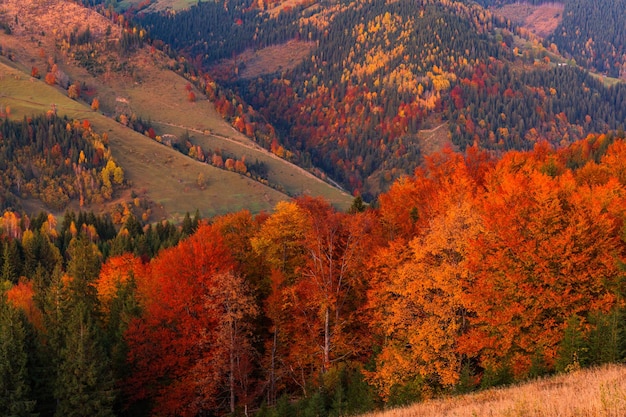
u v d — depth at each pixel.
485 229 40.47
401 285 41.84
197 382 46.59
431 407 29.73
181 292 49.00
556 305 36.59
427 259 42.09
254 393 49.16
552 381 28.97
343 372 46.88
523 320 37.22
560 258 37.22
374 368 44.59
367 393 41.88
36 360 48.53
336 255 50.47
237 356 47.88
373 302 44.78
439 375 40.56
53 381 46.69
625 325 33.69
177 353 48.84
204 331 47.50
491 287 38.00
